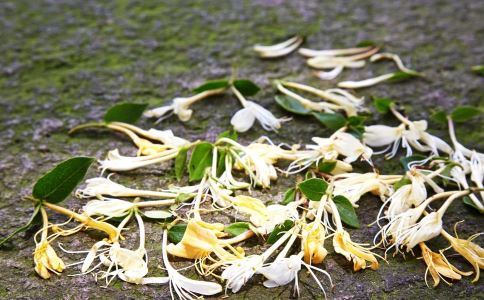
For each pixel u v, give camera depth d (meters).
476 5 0.61
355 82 0.53
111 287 0.42
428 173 0.46
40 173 0.47
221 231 0.43
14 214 0.45
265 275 0.41
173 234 0.43
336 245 0.42
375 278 0.42
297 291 0.42
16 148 0.49
